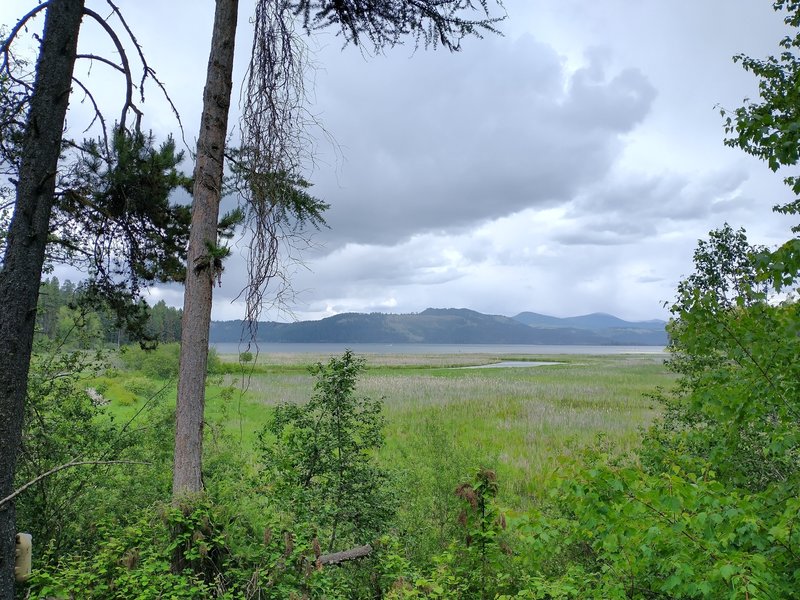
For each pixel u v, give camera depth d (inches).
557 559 223.5
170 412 306.7
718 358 232.4
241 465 312.7
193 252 224.8
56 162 160.1
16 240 151.5
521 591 169.5
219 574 195.9
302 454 279.6
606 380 2065.7
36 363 256.5
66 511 241.8
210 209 227.1
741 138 183.6
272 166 214.7
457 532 261.3
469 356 5674.2
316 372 293.4
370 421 289.7
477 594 205.6
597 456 142.9
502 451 685.3
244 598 184.4
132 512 248.7
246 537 221.9
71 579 188.1
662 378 2188.7
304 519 249.4
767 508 155.3
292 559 203.6
